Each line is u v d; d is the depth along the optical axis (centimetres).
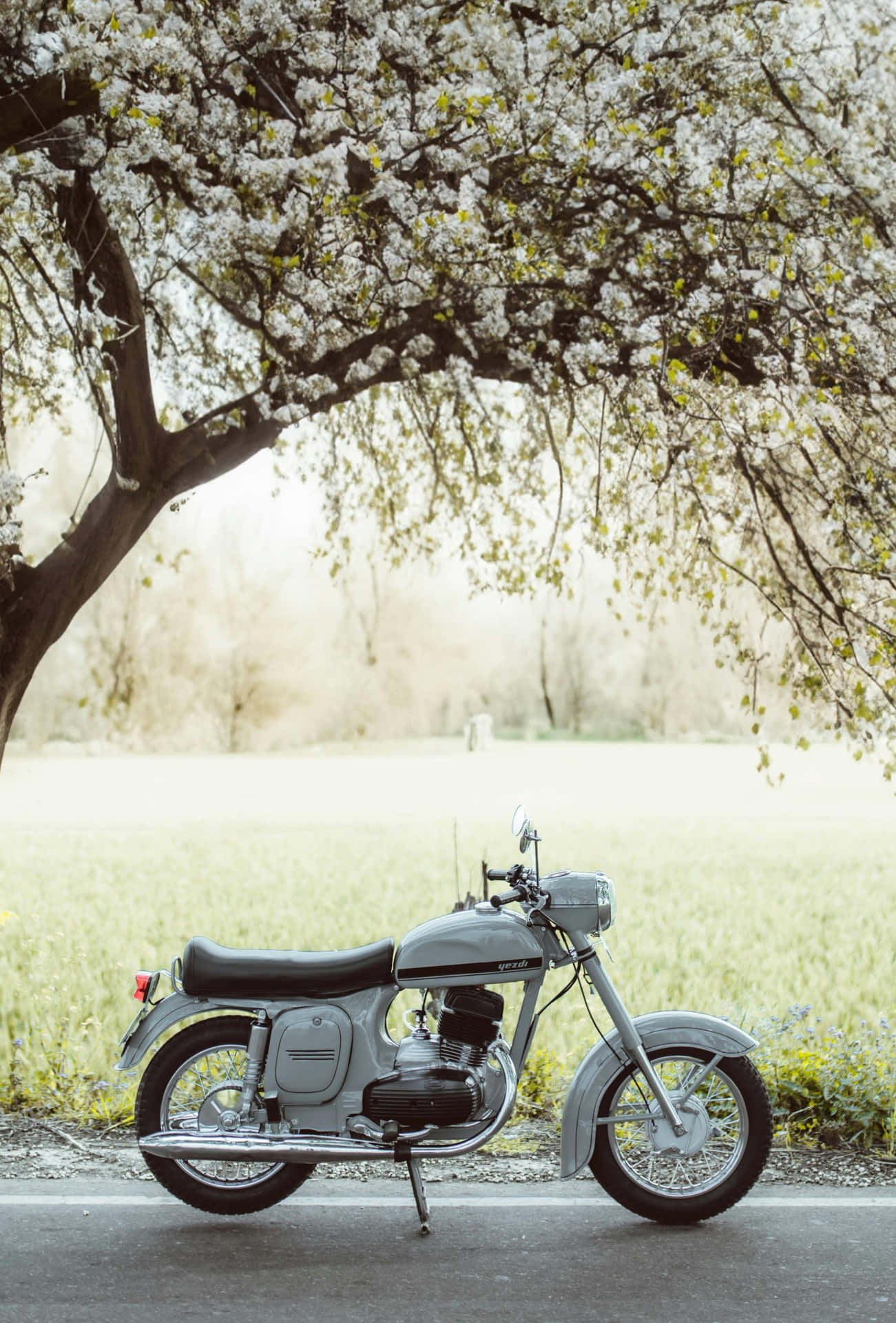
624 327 655
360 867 1966
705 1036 466
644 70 619
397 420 927
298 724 6266
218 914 1387
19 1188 486
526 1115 582
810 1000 895
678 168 648
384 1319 375
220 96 600
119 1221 455
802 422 679
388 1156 437
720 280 650
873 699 710
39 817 3055
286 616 6038
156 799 3681
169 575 5397
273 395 674
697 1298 390
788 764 5697
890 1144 543
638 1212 457
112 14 539
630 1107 502
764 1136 458
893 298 659
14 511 659
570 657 7562
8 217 704
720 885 1770
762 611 787
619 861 2108
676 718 7375
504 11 641
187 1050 458
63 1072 605
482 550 915
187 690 5741
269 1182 458
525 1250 432
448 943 454
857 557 707
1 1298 387
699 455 731
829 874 1933
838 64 703
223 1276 407
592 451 887
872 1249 431
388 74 629
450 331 704
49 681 5297
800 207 659
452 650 6706
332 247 645
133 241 688
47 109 602
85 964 945
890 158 698
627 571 841
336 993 459
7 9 584
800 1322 373
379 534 956
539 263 664
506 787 4319
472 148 627
